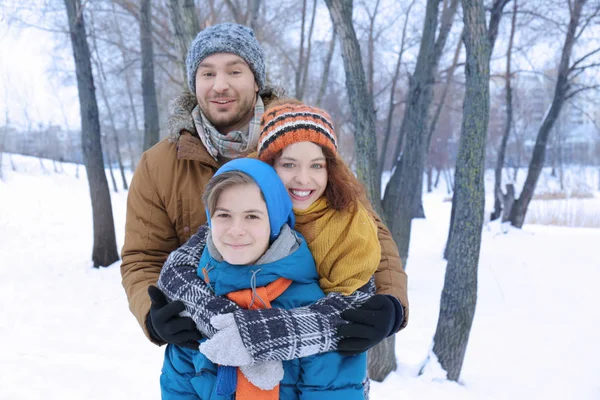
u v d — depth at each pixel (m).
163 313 1.29
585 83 10.67
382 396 3.72
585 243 9.99
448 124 27.66
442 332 4.16
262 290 1.28
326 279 1.38
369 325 1.23
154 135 9.33
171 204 1.72
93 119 7.88
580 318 5.93
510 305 6.47
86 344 4.69
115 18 10.83
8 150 27.59
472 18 3.59
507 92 12.16
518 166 24.62
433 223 15.17
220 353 1.17
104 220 8.02
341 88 14.12
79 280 7.15
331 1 3.69
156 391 3.65
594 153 35.56
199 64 1.74
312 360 1.27
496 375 4.41
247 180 1.26
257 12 7.21
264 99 1.89
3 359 4.15
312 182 1.37
